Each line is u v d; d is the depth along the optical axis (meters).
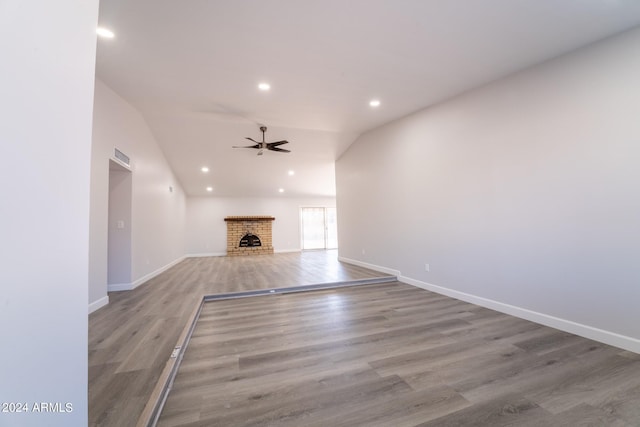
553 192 2.71
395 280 4.93
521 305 2.99
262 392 1.73
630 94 2.24
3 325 0.54
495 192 3.24
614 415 1.49
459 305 3.49
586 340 2.42
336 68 3.01
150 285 4.64
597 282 2.41
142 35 2.42
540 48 2.59
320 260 7.79
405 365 2.04
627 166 2.25
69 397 0.73
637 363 2.03
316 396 1.69
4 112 0.56
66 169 0.75
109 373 1.84
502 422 1.45
